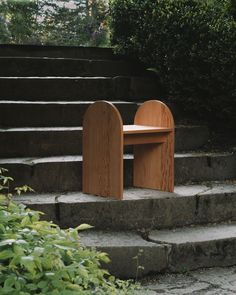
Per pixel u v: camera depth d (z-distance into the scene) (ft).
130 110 18.83
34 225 8.83
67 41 32.09
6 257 7.91
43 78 19.62
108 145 14.11
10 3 31.58
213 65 17.99
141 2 20.95
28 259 7.72
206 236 13.38
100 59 22.77
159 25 19.47
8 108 17.90
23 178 15.02
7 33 31.42
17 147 16.57
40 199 14.01
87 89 20.08
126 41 21.52
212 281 12.26
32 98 19.53
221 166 17.01
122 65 21.84
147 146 15.46
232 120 19.08
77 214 13.61
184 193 14.75
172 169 14.88
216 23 18.10
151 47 20.08
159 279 12.34
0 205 9.75
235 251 13.42
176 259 12.68
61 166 15.19
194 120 19.54
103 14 31.96
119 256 12.21
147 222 14.01
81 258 8.96
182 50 18.76
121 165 13.84
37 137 16.69
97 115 14.33
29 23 31.83
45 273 8.07
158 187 15.25
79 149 17.03
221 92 18.35
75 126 18.33
